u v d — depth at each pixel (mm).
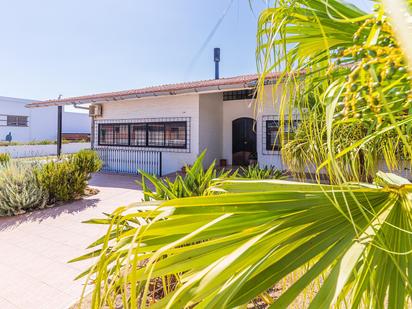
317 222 942
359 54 706
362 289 816
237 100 11453
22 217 5266
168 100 10602
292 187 1287
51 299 2645
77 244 3965
